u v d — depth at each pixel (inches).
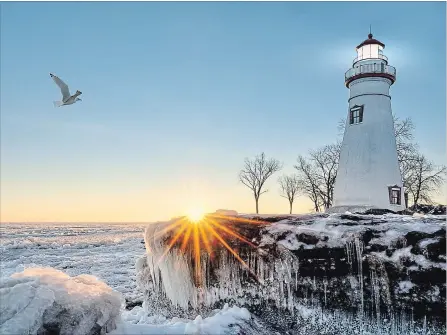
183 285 395.5
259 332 279.7
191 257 390.9
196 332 227.9
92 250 1493.6
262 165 1909.4
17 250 1448.1
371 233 307.6
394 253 291.1
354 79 944.9
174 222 424.8
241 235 368.5
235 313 295.7
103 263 1080.8
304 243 328.8
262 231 358.3
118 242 1930.4
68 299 193.2
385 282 290.0
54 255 1293.1
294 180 1875.0
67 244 1706.4
